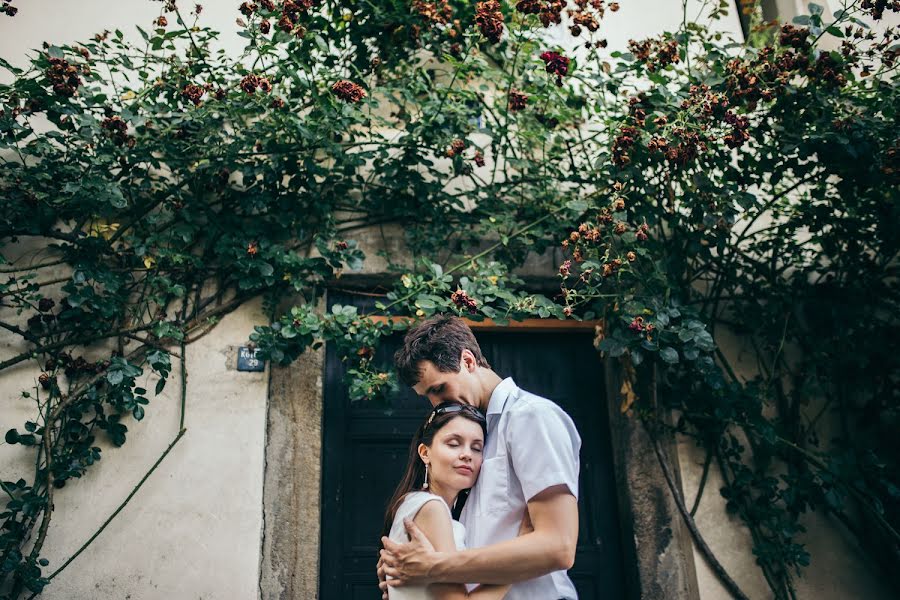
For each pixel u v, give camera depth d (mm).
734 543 3180
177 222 3188
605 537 3312
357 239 3391
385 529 1904
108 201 2990
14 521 2730
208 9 3664
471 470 1822
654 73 3131
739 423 3176
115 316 3078
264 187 3268
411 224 3400
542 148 3408
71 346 3043
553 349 3580
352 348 3029
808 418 3424
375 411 3354
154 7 3643
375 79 3527
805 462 3311
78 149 3035
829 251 3469
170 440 2990
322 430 3225
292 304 3268
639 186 3105
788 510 3189
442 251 3400
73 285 2926
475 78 3666
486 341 3555
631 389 3324
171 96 3174
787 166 3199
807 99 3105
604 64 3305
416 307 3041
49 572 2764
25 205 3021
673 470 3268
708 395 3238
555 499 1681
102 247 3043
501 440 1835
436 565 1614
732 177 3205
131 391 2914
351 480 3246
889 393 3404
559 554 1609
